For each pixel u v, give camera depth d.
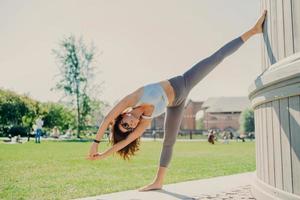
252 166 9.23
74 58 40.62
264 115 4.28
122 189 5.53
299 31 3.57
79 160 10.69
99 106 41.31
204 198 4.46
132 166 9.27
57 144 22.08
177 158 11.94
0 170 8.12
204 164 9.72
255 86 4.41
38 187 5.75
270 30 4.35
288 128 3.60
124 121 4.34
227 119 74.38
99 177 7.04
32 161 10.27
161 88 4.75
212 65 5.22
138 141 4.62
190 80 5.11
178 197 4.53
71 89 40.41
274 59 4.17
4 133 41.41
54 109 44.16
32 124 43.75
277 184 3.86
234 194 4.76
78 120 40.28
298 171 3.43
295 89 3.43
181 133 47.41
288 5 3.78
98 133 4.30
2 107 43.31
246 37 5.07
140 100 4.48
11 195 5.05
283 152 3.71
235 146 22.17
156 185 5.16
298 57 3.50
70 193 5.18
